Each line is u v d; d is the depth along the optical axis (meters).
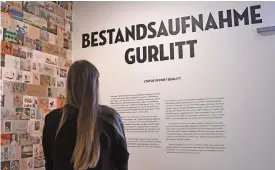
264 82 2.20
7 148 2.17
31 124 2.41
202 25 2.48
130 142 2.64
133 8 2.80
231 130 2.27
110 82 2.81
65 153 1.23
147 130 2.59
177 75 2.52
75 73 1.32
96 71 1.37
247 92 2.25
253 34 2.28
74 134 1.23
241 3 2.36
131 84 2.71
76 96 1.30
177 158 2.44
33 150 2.41
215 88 2.36
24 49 2.38
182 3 2.58
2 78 2.15
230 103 2.30
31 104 2.42
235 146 2.24
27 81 2.39
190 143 2.40
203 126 2.37
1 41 2.17
